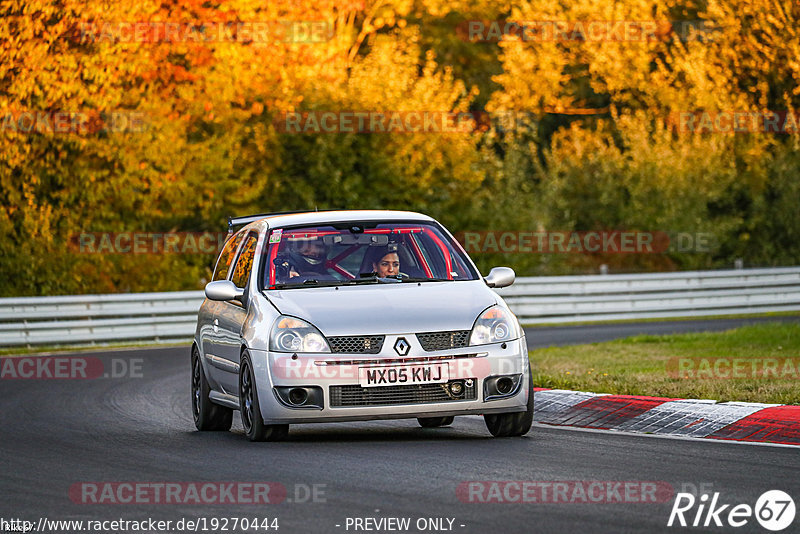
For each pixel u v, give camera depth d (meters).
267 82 113.69
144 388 53.34
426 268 36.12
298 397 31.81
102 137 103.75
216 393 37.41
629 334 77.88
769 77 126.50
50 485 26.86
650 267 124.25
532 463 28.02
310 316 32.31
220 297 35.31
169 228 112.06
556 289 93.62
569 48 141.00
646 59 134.25
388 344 31.72
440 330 32.03
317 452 30.62
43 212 100.38
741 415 34.31
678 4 137.38
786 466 27.11
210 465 28.98
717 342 63.12
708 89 124.81
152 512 23.23
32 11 95.88
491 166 123.50
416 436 34.47
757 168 124.81
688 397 40.22
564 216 122.94
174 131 105.00
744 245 125.62
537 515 21.97
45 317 80.06
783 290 100.31
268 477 26.78
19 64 96.50
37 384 56.44
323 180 114.69
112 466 29.59
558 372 50.38
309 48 117.81
